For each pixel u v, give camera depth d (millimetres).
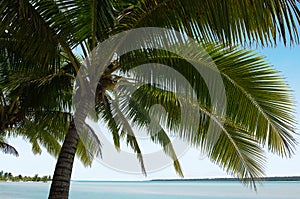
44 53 3262
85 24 3223
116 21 3137
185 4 2699
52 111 5508
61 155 3449
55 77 4355
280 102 3590
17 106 4984
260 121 3660
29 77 4406
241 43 2613
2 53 3814
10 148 12023
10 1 2725
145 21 3006
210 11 2625
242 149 4551
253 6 2428
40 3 2994
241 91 3604
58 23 3148
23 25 2945
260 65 3607
